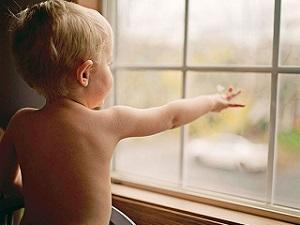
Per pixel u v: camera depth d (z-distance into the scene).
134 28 1.08
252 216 0.88
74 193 0.72
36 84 0.73
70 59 0.70
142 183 1.05
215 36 0.97
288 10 0.87
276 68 0.89
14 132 0.78
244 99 0.94
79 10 0.72
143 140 1.09
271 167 0.91
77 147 0.72
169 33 1.03
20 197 0.85
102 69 0.74
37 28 0.70
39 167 0.74
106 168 0.74
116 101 1.12
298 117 0.88
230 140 0.97
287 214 0.86
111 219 0.80
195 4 0.99
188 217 0.89
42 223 0.74
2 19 0.97
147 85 1.08
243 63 0.94
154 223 0.94
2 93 0.99
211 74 0.98
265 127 0.92
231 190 0.97
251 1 0.92
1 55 0.98
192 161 1.03
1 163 0.81
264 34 0.91
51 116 0.73
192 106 0.83
